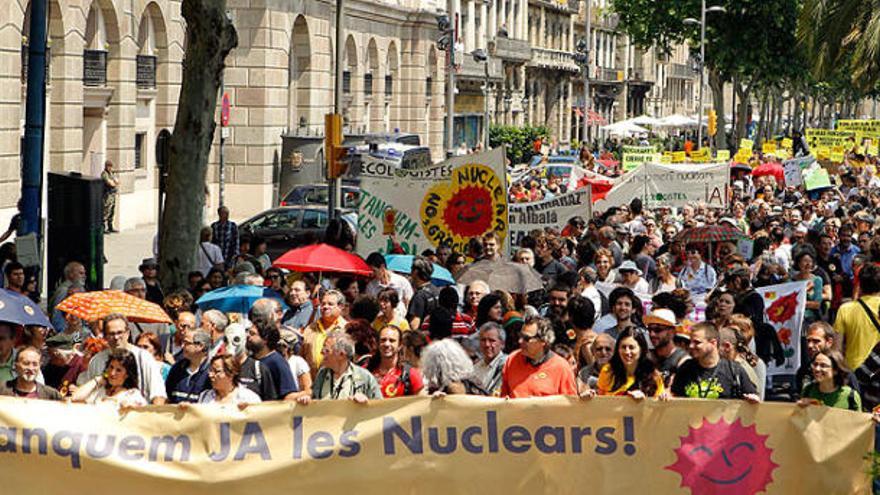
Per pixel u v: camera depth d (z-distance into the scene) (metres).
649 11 80.12
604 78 114.69
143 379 12.29
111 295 14.55
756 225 27.94
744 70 77.94
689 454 10.96
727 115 159.12
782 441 10.97
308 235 27.00
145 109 45.03
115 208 41.50
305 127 52.22
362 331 13.93
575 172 39.66
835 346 12.58
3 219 33.97
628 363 12.41
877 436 11.47
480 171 21.55
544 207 25.48
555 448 10.95
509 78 90.56
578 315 14.30
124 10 41.16
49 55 36.75
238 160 49.53
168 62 45.78
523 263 18.31
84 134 41.16
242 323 15.25
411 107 67.75
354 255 17.97
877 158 58.88
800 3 76.19
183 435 10.72
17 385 12.06
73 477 10.64
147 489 10.69
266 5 49.00
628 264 18.70
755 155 60.03
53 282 20.61
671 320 12.62
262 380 12.51
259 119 49.44
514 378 12.38
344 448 10.80
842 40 39.84
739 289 16.86
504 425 10.91
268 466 10.76
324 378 12.33
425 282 17.83
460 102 79.44
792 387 16.53
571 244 22.52
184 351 12.72
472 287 16.27
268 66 49.47
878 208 34.66
